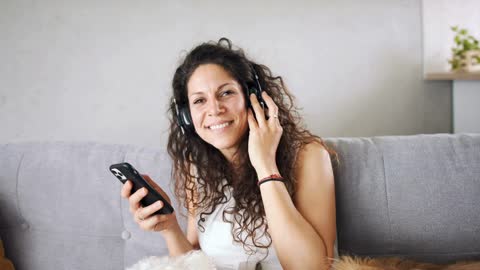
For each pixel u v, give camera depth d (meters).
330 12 2.20
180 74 1.20
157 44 2.17
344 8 2.20
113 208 1.39
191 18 2.16
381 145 1.27
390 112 2.29
